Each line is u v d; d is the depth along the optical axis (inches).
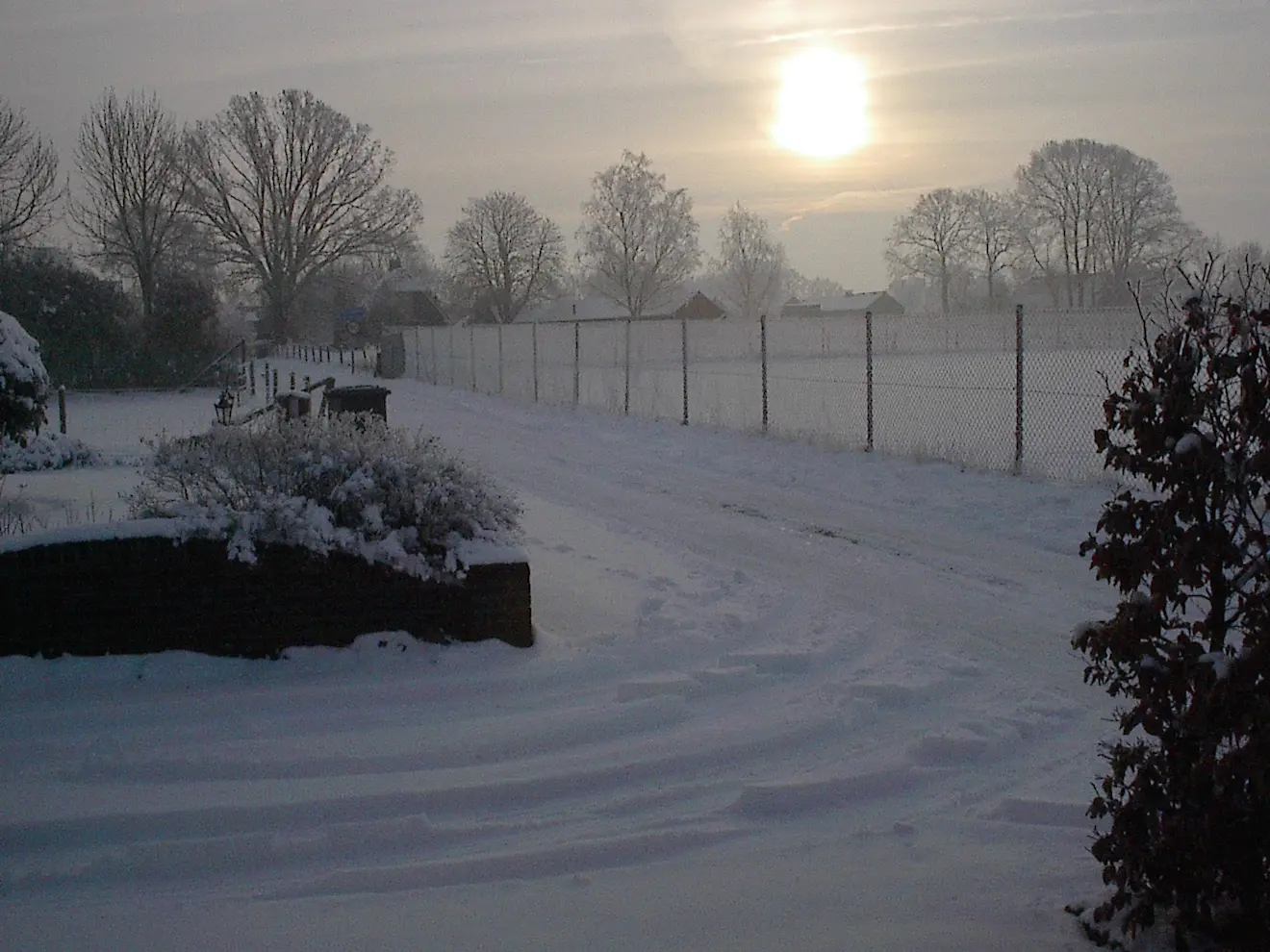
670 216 3297.2
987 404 913.5
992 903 195.3
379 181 3004.4
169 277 2050.9
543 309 3634.4
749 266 3772.1
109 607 312.2
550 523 532.7
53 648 310.0
